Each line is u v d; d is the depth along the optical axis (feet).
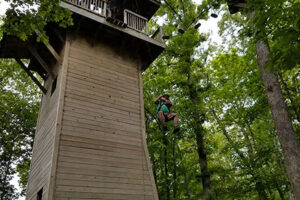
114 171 25.96
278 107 22.24
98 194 23.63
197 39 44.21
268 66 13.34
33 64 39.06
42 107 36.50
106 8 34.40
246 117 45.52
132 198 25.57
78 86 28.66
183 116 42.55
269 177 41.93
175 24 48.32
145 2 41.93
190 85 44.62
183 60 43.65
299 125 40.40
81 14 30.01
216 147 47.78
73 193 22.36
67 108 26.48
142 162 28.81
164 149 48.34
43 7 19.49
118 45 36.09
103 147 26.66
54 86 32.50
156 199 27.17
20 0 18.57
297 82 40.45
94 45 33.32
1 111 59.31
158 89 50.67
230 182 47.62
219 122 53.06
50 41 33.30
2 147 59.77
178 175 50.67
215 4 41.75
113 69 33.24
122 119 30.17
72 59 30.04
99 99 29.48
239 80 47.55
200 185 57.88
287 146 20.70
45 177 23.93
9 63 58.85
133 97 33.12
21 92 64.64
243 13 17.03
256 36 17.47
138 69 36.32
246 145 49.57
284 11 13.44
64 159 23.56
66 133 25.03
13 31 19.84
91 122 27.32
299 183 19.17
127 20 35.86
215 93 47.93
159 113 22.65
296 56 12.53
